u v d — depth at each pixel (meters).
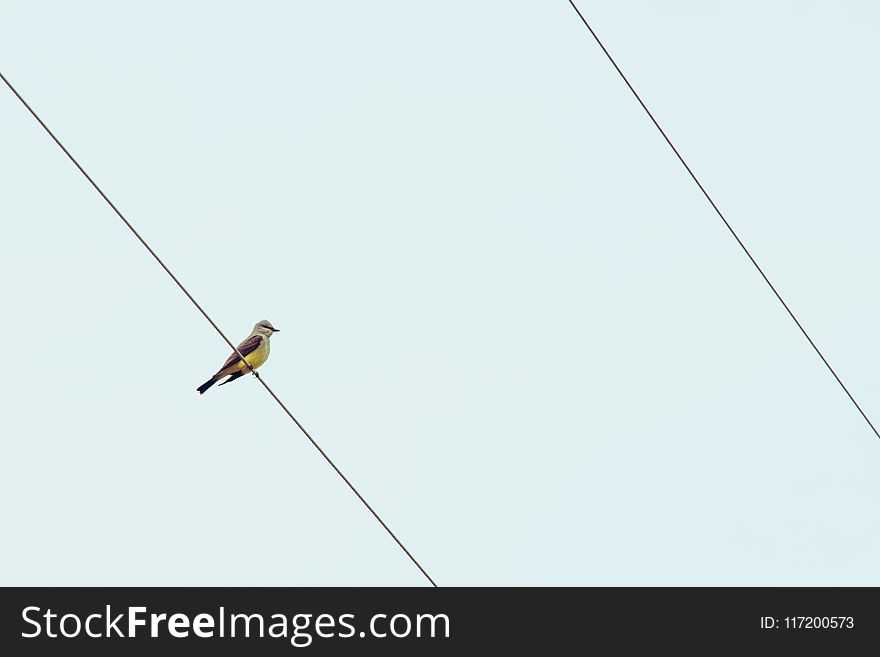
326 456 12.52
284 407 12.57
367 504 12.12
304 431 12.61
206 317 12.22
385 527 12.02
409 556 11.94
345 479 12.42
